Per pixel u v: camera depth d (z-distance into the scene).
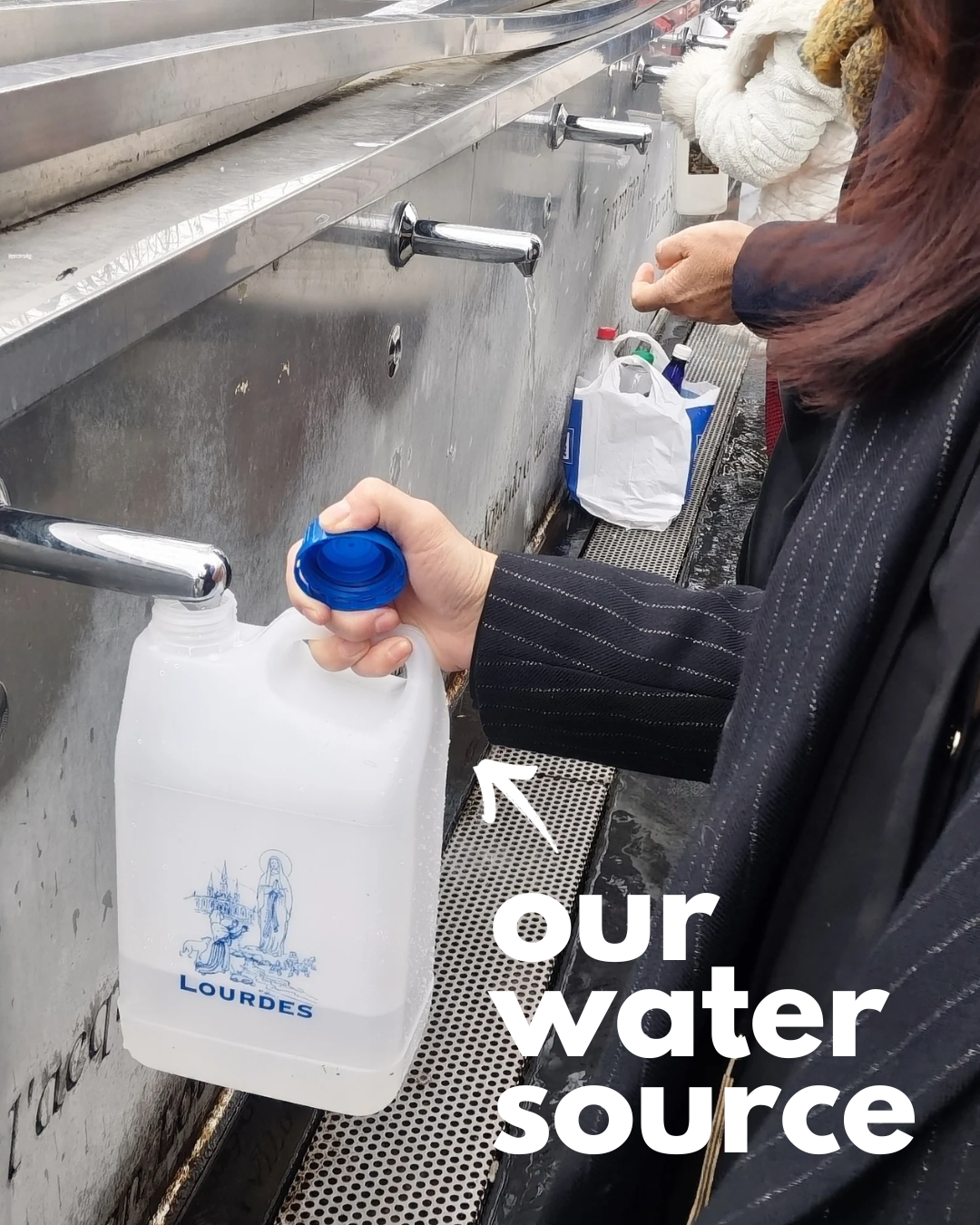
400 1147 1.46
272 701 0.81
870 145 0.87
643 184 3.47
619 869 1.95
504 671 0.93
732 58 2.38
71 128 0.77
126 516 0.90
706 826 0.76
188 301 0.81
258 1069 0.92
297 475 1.26
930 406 0.70
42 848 0.90
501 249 1.40
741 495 3.24
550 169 2.25
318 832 0.82
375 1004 0.88
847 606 0.71
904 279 0.68
